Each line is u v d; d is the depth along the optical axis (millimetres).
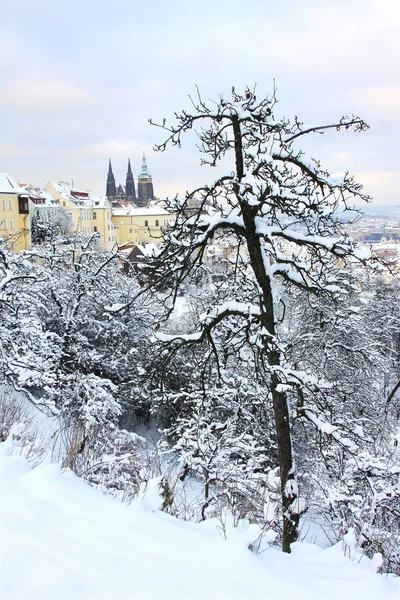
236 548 4367
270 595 3594
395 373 30547
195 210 8898
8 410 11180
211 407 15375
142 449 14625
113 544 3918
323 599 3791
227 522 5816
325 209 7922
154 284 8914
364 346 20875
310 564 4973
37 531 3863
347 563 5211
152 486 6379
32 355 16547
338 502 9859
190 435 13430
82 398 18734
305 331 20219
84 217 91375
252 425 16578
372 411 21438
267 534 5555
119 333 24562
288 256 8719
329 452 10969
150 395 20188
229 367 16547
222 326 11031
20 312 19156
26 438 8602
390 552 7648
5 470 5520
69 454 7301
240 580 3752
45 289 22656
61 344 22422
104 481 7098
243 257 10320
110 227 97375
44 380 16094
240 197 7684
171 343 9148
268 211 8414
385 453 14484
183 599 3201
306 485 15484
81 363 22391
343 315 15438
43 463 6977
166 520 5301
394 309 32750
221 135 8398
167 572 3592
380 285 33781
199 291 18594
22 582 2996
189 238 8492
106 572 3332
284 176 7922
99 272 23344
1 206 64250
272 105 8250
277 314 8859
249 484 10578
